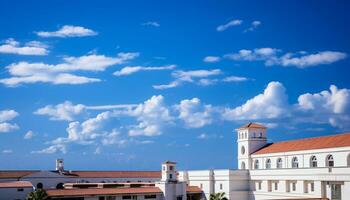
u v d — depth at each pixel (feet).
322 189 315.58
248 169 415.03
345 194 292.20
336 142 331.57
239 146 447.01
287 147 389.80
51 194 358.43
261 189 391.86
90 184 417.28
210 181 432.25
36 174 451.53
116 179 498.69
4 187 374.02
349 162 308.40
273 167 395.55
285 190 356.79
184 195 408.26
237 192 404.77
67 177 467.11
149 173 526.98
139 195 391.45
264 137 439.63
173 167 409.08
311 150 345.51
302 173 336.49
